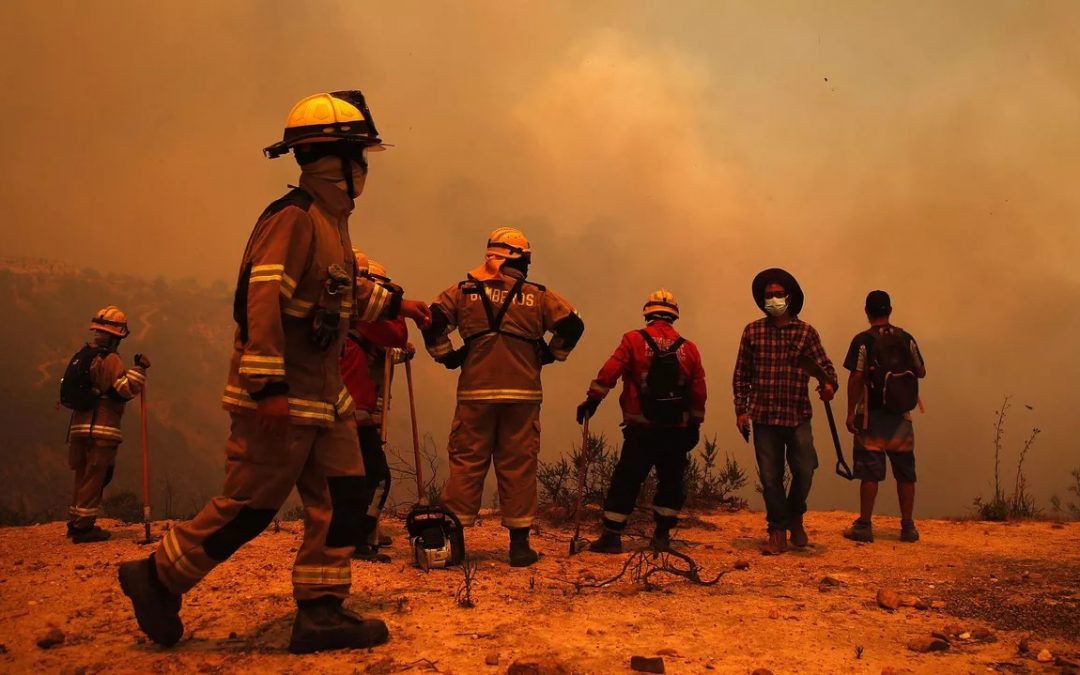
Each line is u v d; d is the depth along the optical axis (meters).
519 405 6.59
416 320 4.67
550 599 5.20
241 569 5.95
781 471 7.61
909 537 8.22
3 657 3.98
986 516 10.47
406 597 5.14
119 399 7.97
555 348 6.76
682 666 3.91
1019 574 6.41
